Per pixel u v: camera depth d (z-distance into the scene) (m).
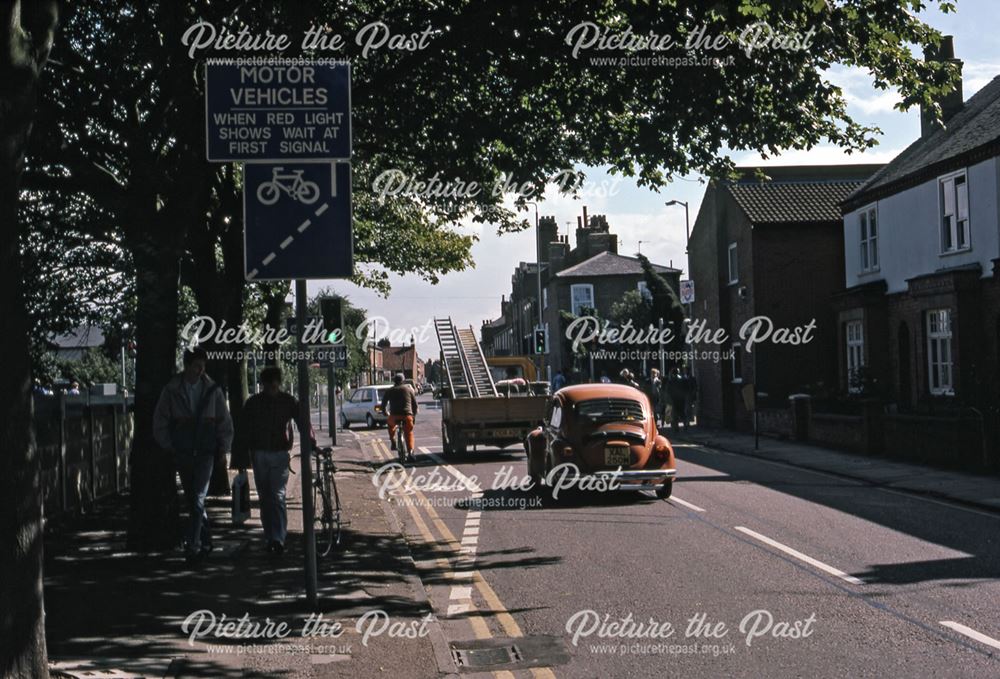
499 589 9.10
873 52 12.30
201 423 10.10
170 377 10.97
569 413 15.42
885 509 13.89
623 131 13.70
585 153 14.51
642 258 41.53
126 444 18.00
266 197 7.57
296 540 11.63
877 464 20.08
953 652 6.59
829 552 10.53
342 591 8.70
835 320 32.34
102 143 11.66
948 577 9.09
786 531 11.99
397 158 17.23
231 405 18.61
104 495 16.02
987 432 18.09
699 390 38.25
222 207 16.38
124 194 10.94
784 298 32.38
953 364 22.66
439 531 12.77
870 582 8.95
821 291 32.50
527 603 8.49
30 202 13.76
